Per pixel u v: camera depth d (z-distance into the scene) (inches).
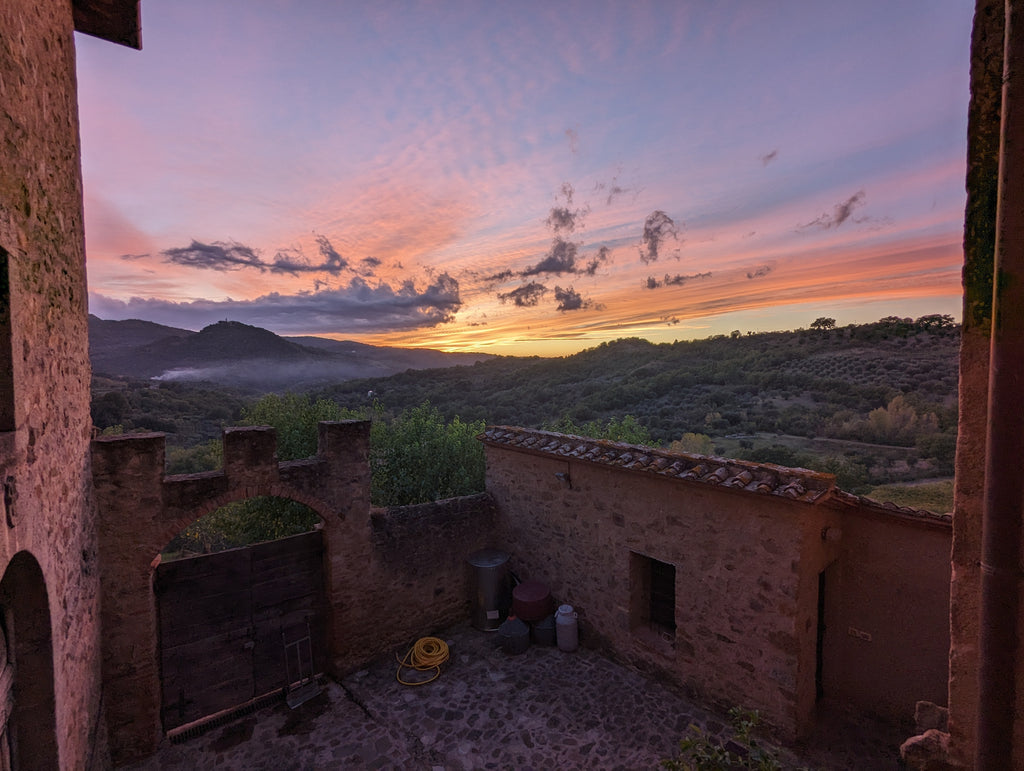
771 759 123.2
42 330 154.6
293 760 248.7
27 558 131.1
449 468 618.2
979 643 58.0
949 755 81.5
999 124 67.3
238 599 287.0
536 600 335.3
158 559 266.4
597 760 242.1
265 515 528.7
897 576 244.5
